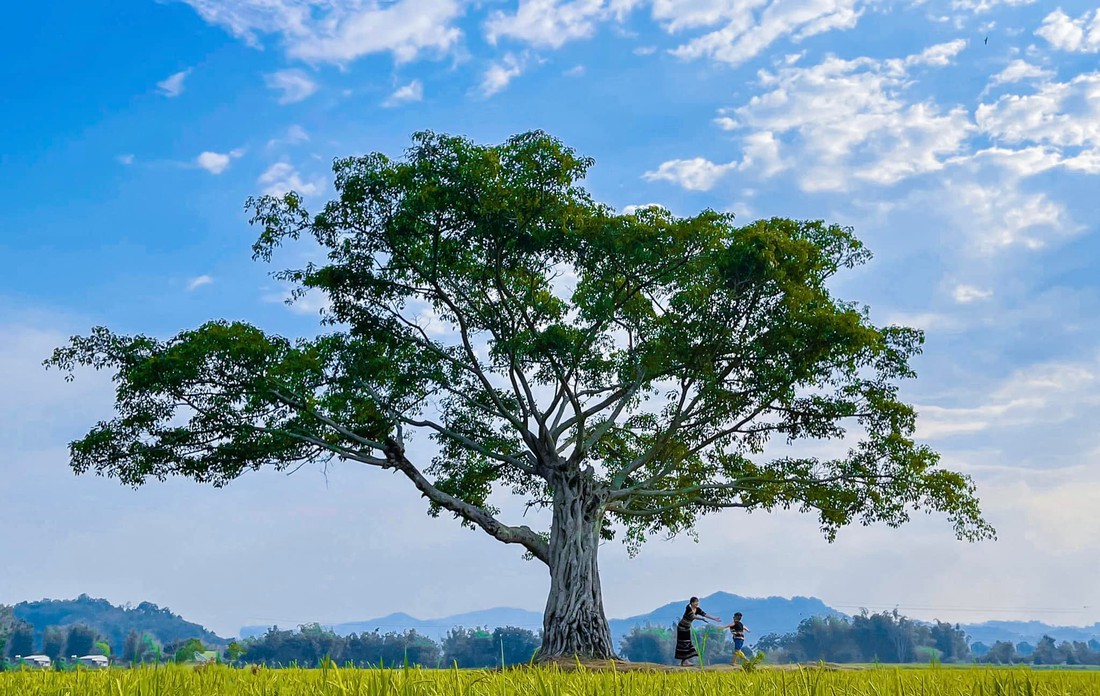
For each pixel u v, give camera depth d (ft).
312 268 93.25
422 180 86.69
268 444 88.69
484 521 93.09
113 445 84.58
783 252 84.79
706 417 94.53
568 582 89.61
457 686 12.98
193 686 14.25
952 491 88.22
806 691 15.28
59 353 85.92
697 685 15.98
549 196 86.38
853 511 92.12
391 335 95.30
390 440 92.89
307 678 15.15
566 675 15.17
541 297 94.89
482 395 100.53
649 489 97.91
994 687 15.56
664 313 89.51
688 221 85.92
